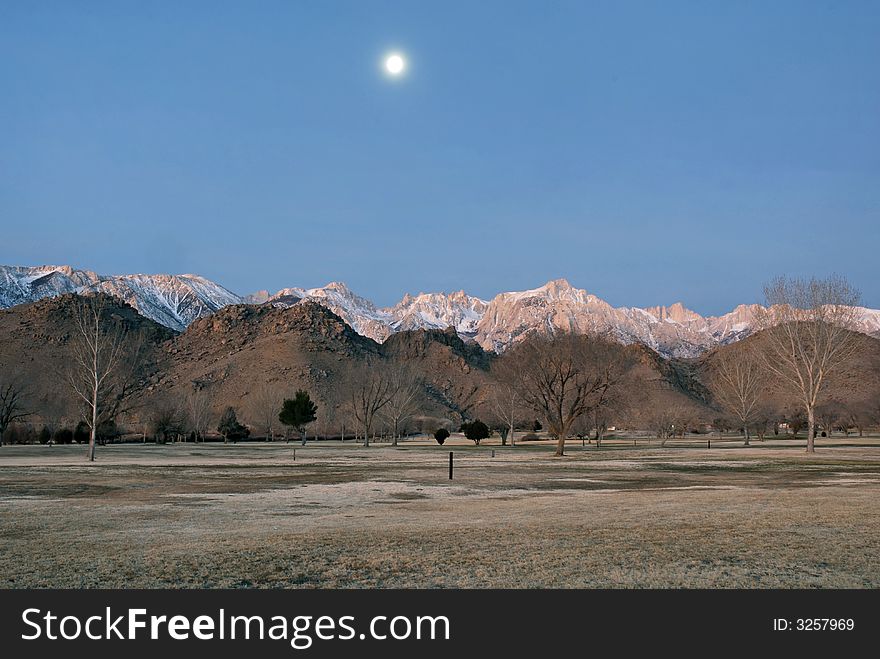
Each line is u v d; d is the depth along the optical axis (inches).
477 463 1833.2
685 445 3097.9
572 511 768.9
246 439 4416.8
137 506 850.8
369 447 3206.2
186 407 4266.7
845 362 2625.5
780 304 2620.6
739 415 3356.3
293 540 572.7
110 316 7130.9
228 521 708.7
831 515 706.2
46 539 588.7
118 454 2348.7
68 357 4707.2
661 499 898.1
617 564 474.3
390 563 481.7
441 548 531.8
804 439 3826.3
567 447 2997.0
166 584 436.8
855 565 470.6
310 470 1560.0
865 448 2618.1
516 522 676.7
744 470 1539.1
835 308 2518.5
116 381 2970.0
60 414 3816.4
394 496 984.3
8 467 1617.9
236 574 456.1
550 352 2331.4
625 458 2062.0
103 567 475.5
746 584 425.7
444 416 5782.5
